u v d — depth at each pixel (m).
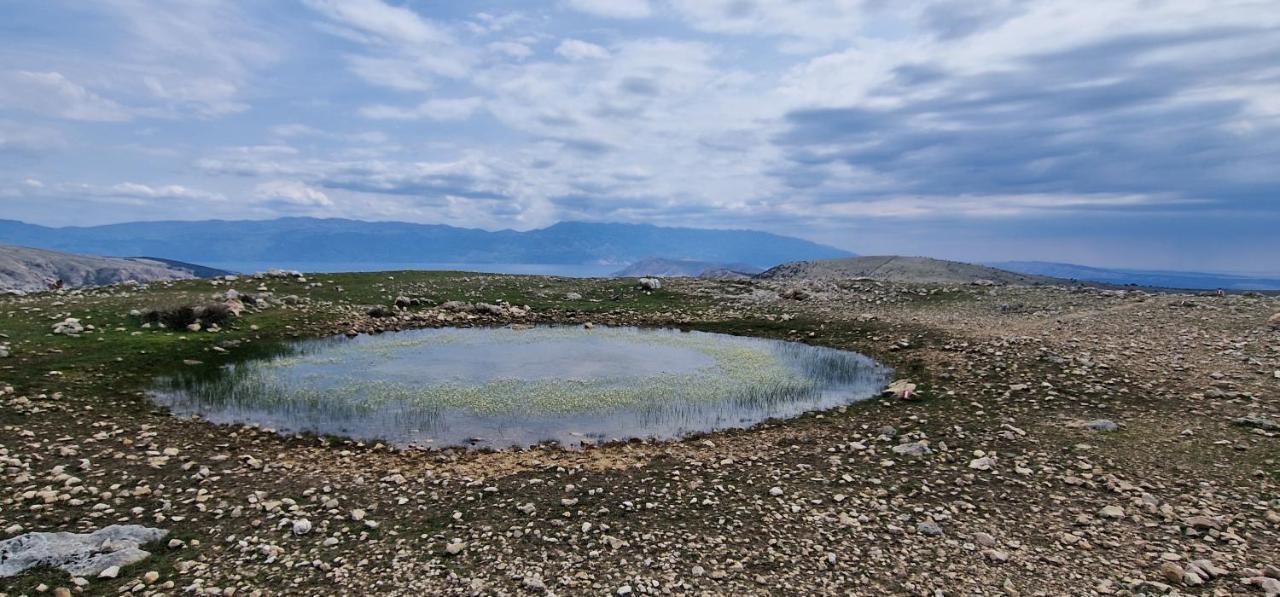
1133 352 23.89
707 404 21.73
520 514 12.21
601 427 19.12
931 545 10.92
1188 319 28.23
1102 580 9.65
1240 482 13.00
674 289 48.69
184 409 19.34
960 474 14.23
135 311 30.52
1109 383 20.44
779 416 20.22
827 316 37.50
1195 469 13.78
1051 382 21.09
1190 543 10.68
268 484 13.66
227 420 18.66
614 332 36.28
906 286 45.78
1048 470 14.18
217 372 24.12
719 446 17.03
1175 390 19.39
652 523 11.83
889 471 14.57
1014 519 11.90
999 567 10.16
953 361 25.33
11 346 23.48
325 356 28.00
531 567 10.13
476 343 32.22
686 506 12.64
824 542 11.06
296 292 41.19
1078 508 12.29
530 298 45.12
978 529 11.51
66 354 23.47
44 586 9.08
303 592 9.34
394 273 50.84
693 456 16.08
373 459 15.80
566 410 20.83
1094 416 17.75
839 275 106.31
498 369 26.34
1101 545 10.80
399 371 25.59
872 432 17.77
